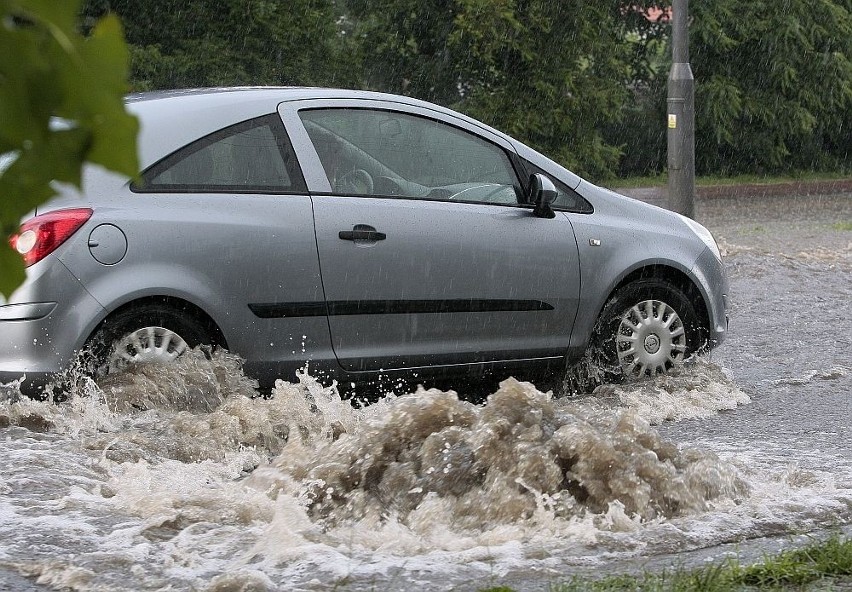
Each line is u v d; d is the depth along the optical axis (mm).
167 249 17703
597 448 13234
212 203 18312
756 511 13273
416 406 14133
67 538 11602
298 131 19469
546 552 11625
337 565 10867
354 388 20562
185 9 77188
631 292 22766
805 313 34625
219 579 10172
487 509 12891
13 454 14828
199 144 18469
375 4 91625
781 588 10141
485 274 20688
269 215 18688
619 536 12156
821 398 22562
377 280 19578
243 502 12953
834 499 13812
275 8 77875
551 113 92250
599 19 93062
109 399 17031
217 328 18266
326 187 19438
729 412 21266
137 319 17594
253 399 17844
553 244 21531
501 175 21547
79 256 17031
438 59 92625
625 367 22688
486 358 20953
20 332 16766
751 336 30750
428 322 20219
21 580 10305
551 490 13023
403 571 10844
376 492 13555
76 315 16969
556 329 21688
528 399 13906
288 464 14023
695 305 23672
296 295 18844
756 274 41875
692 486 13531
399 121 20625
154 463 15430
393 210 19891
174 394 17531
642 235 22812
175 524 12406
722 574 10367
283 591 10133
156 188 17984
